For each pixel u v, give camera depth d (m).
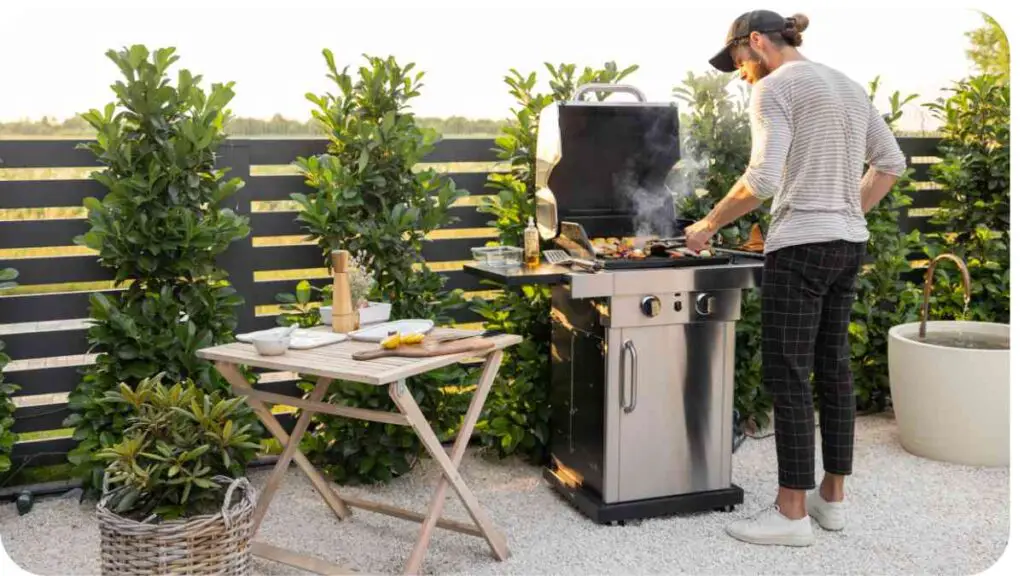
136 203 3.35
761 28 3.10
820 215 2.97
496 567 2.92
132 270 3.51
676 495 3.33
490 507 3.45
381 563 2.97
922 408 3.92
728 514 3.36
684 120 4.25
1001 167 4.62
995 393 3.76
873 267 4.63
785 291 3.03
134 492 2.56
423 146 3.78
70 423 3.43
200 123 3.45
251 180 3.85
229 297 3.66
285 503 3.51
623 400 3.20
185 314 3.62
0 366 3.38
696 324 3.27
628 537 3.14
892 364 4.09
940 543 3.09
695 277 3.21
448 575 2.87
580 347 3.38
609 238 3.66
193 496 2.61
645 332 3.20
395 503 3.53
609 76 3.98
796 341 3.04
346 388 3.58
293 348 2.85
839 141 2.97
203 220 3.50
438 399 3.79
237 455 3.14
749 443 4.21
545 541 3.11
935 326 4.24
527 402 3.89
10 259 3.59
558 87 3.97
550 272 3.18
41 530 3.27
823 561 2.96
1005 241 4.71
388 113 3.67
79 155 3.64
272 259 3.92
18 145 3.55
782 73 3.01
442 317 3.83
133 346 3.42
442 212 3.81
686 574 2.87
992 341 4.06
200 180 3.56
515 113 3.97
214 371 3.50
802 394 3.06
